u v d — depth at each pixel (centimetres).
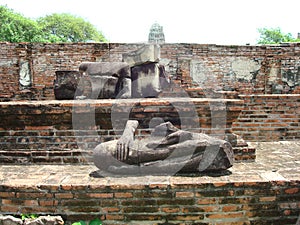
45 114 428
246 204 337
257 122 664
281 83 961
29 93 860
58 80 591
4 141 439
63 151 429
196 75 923
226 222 338
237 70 953
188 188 332
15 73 925
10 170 396
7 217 330
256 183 334
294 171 374
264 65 957
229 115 434
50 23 2567
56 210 338
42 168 405
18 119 432
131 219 338
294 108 658
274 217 339
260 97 659
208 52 933
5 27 1725
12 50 916
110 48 914
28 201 338
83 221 337
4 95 928
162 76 571
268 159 441
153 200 334
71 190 334
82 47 913
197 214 337
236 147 433
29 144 436
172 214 337
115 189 332
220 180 338
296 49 945
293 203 338
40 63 923
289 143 568
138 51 503
